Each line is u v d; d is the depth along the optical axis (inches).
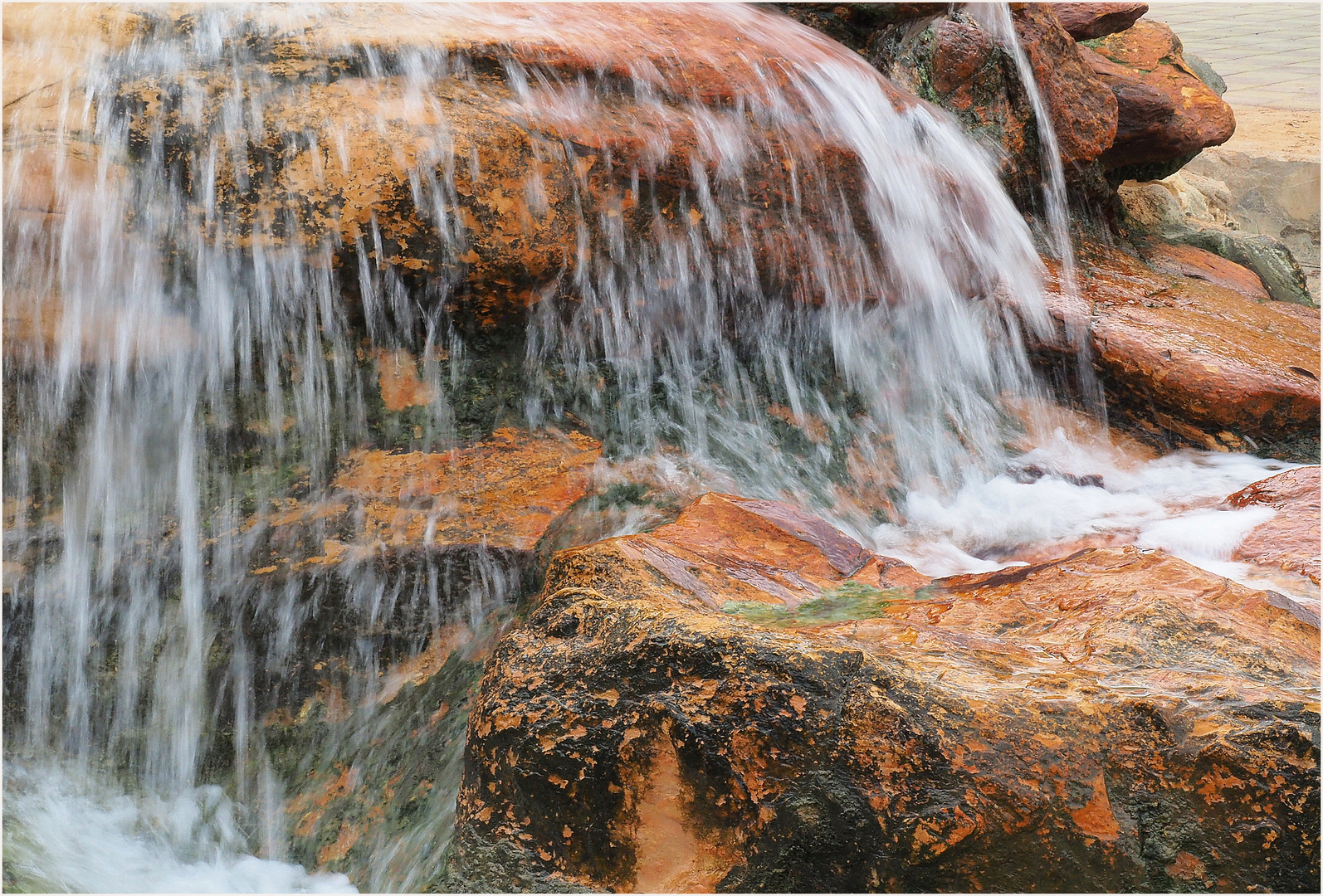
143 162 138.4
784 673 91.2
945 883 86.5
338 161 142.2
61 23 146.0
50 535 139.7
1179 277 271.0
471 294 154.3
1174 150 318.0
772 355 188.5
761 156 176.7
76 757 139.6
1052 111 266.8
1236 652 99.7
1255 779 84.8
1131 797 86.5
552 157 156.4
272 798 138.3
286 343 145.6
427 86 153.3
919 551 164.9
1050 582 122.0
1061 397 213.9
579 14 188.1
